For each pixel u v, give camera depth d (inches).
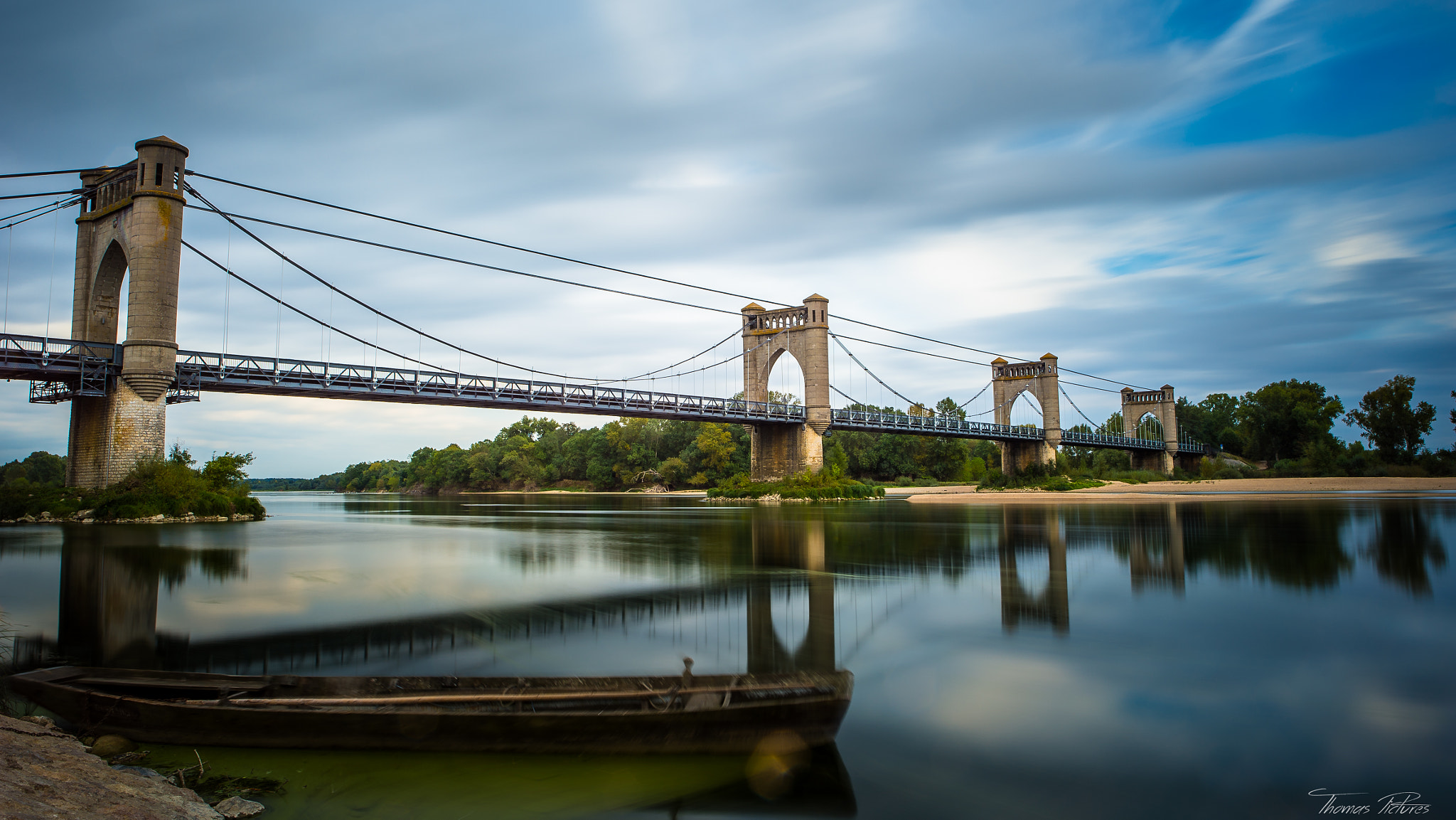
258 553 1232.8
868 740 417.7
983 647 608.4
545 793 353.1
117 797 316.5
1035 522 1780.3
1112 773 373.7
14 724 378.6
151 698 422.9
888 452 4950.8
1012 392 4468.5
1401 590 830.5
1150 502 2549.2
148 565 1065.5
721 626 690.8
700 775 374.3
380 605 797.9
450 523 2047.2
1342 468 4060.0
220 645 629.3
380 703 398.3
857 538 1466.5
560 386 2443.4
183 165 1710.1
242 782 361.4
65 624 709.3
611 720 378.9
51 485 1787.6
